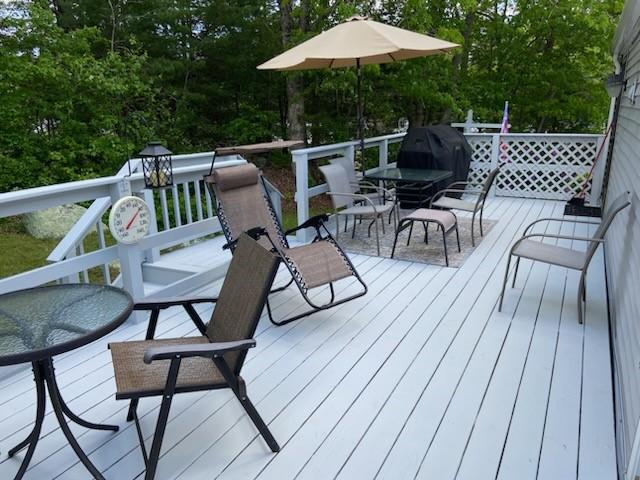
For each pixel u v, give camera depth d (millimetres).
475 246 4895
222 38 10203
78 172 8422
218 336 2203
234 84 10953
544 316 3283
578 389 2439
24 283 2594
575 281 3918
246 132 10414
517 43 10555
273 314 3404
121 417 2281
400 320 3260
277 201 4562
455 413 2268
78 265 2900
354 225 5316
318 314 3381
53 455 2041
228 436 2139
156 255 4305
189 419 2262
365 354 2822
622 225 3545
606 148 6457
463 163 6742
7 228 7594
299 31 7758
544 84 10711
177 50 10102
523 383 2498
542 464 1942
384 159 6652
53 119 8445
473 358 2756
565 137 6938
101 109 8508
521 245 3506
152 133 9180
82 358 2820
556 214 6258
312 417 2256
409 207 6535
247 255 2240
